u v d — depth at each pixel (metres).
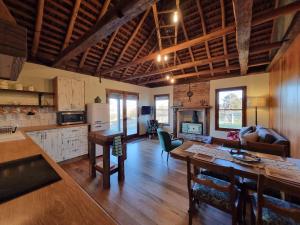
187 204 2.25
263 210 1.39
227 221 1.92
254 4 3.16
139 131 7.24
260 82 4.94
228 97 5.58
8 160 1.29
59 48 3.73
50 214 0.62
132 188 2.68
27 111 3.69
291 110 2.79
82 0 2.94
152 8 3.74
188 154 2.03
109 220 0.59
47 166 1.18
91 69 5.05
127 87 6.58
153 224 1.87
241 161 1.74
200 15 3.67
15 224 0.56
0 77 2.14
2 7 1.15
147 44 4.77
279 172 1.45
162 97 7.50
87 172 3.32
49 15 3.00
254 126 4.56
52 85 4.14
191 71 5.98
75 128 4.05
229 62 4.94
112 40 4.12
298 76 2.49
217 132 5.78
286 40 2.69
